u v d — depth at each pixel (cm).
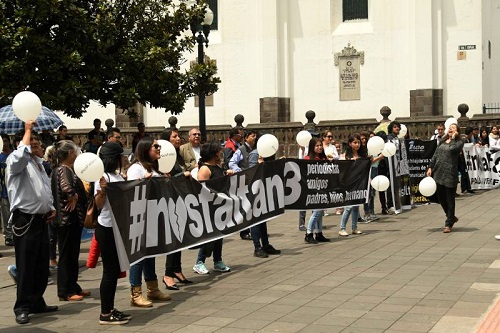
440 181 1351
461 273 978
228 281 999
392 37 2994
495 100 3397
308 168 1261
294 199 1245
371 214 1605
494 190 2159
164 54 1823
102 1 1766
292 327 742
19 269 828
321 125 2823
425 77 2928
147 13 1895
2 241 1530
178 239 949
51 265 1160
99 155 859
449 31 2928
